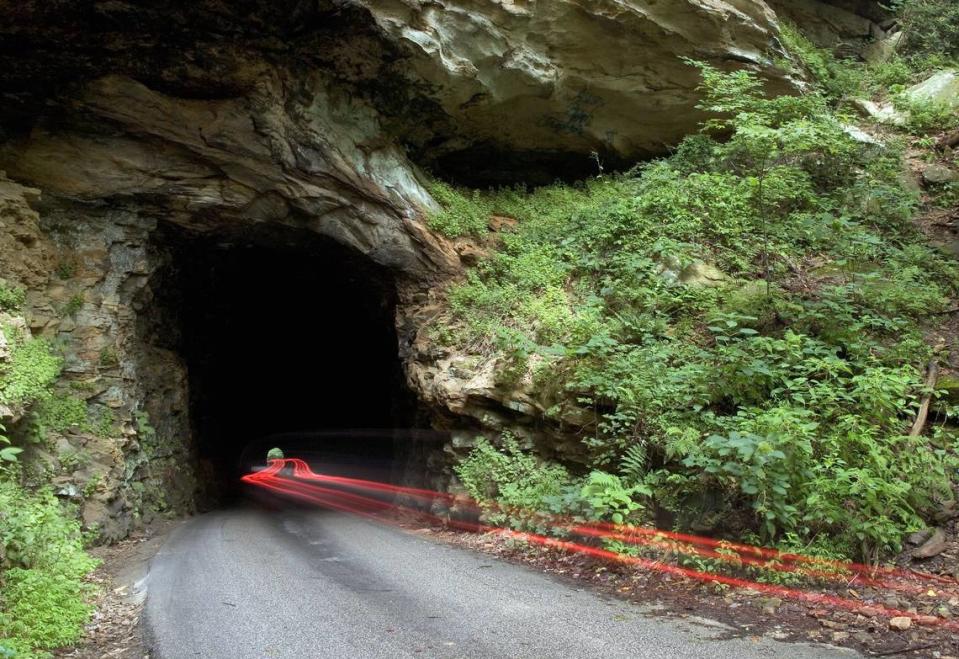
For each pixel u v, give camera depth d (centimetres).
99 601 636
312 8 921
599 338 812
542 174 1376
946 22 1639
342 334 1877
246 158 1058
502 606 545
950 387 712
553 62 1150
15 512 668
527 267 1080
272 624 531
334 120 1080
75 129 998
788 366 733
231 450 1839
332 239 1180
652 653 438
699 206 1048
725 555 572
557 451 827
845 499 593
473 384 910
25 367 826
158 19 876
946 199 1112
